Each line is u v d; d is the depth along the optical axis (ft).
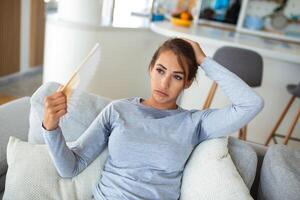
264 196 3.49
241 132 6.90
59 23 7.41
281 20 9.89
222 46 6.59
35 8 11.31
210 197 3.00
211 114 3.47
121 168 3.35
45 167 3.29
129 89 9.25
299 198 3.08
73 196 3.32
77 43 7.48
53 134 2.90
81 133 3.93
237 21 10.50
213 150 3.37
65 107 2.79
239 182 3.03
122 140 3.33
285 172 3.34
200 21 10.83
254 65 6.21
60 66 7.79
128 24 8.43
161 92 3.38
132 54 8.68
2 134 3.90
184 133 3.39
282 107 7.75
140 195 3.18
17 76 11.32
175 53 3.29
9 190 3.18
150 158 3.29
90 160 3.46
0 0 9.44
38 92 3.93
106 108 3.57
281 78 7.46
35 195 3.17
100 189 3.32
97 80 8.34
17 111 4.49
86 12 7.29
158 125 3.39
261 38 9.34
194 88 8.14
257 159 3.89
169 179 3.32
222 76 3.36
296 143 7.97
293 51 7.04
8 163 3.32
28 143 3.49
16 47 10.80
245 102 3.22
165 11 10.30
